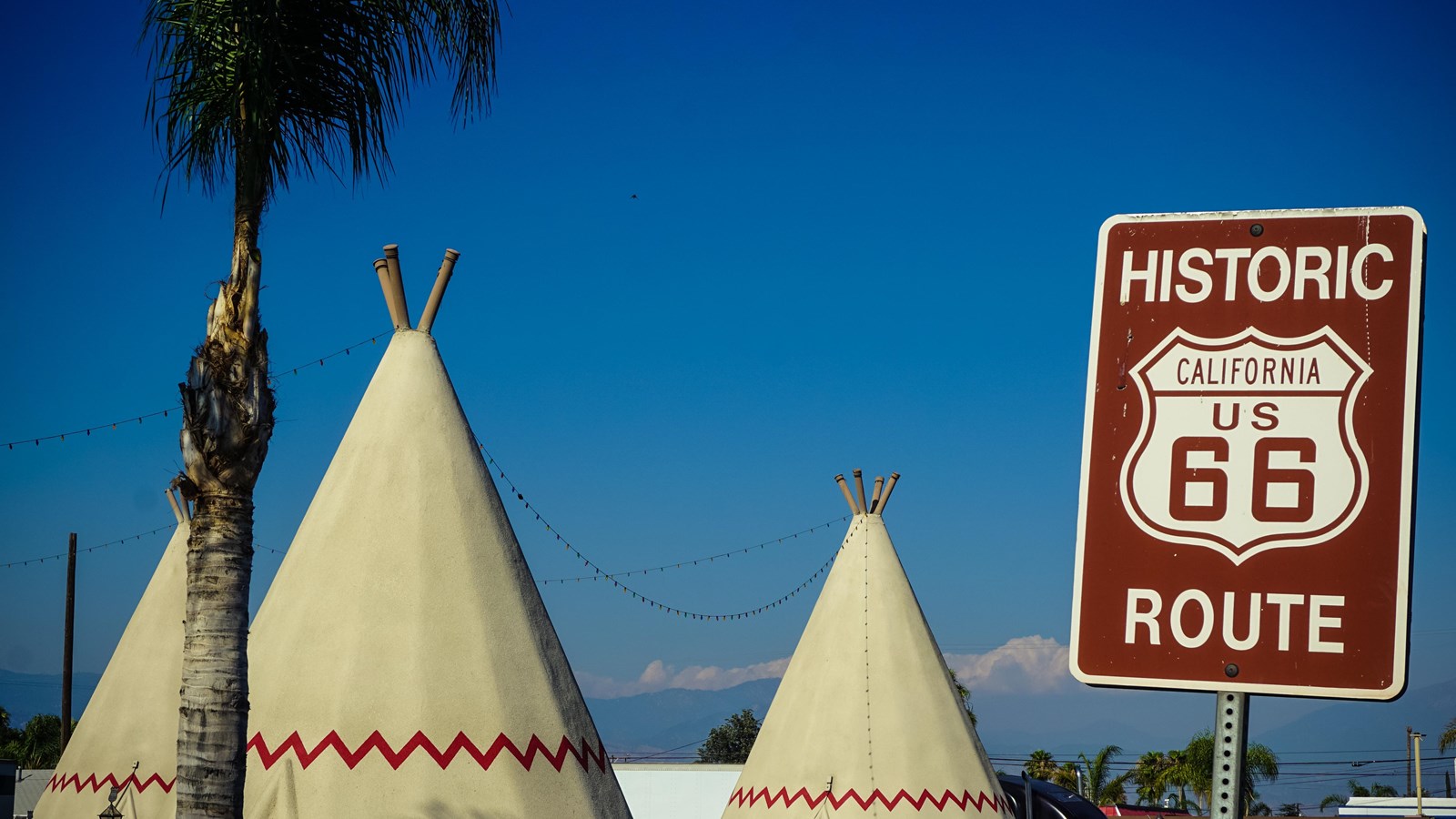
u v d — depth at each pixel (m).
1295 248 3.81
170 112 9.59
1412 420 3.62
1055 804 26.30
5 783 24.30
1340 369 3.70
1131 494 3.79
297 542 12.16
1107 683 3.71
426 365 12.77
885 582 20.44
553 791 11.12
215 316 8.58
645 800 32.44
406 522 11.87
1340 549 3.60
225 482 8.48
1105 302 3.94
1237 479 3.71
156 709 16.09
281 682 11.23
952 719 19.53
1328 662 3.55
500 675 11.34
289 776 10.75
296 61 9.46
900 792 18.73
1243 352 3.79
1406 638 3.51
